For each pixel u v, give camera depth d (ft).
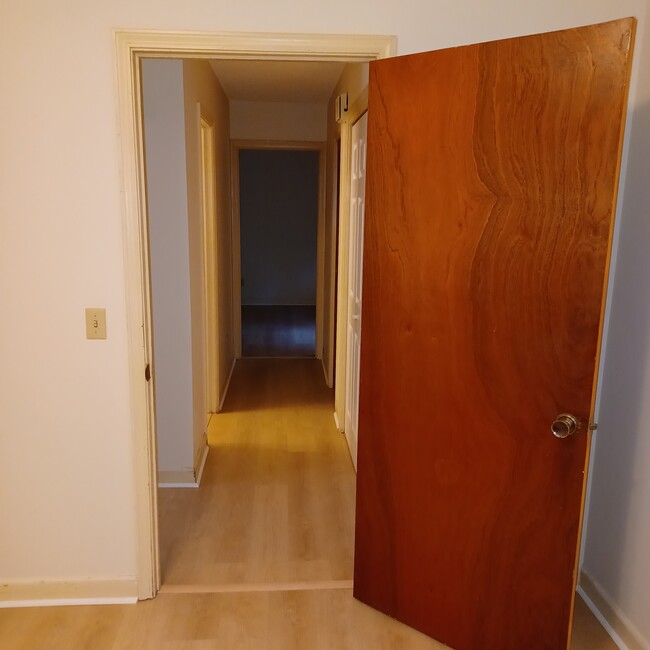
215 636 6.65
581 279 5.21
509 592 6.12
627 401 6.63
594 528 7.35
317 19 6.16
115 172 6.26
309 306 28.81
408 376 6.34
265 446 11.95
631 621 6.48
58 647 6.45
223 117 15.25
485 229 5.59
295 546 8.48
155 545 7.23
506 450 5.86
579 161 5.04
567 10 6.28
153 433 7.02
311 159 28.04
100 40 6.02
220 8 6.07
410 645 6.61
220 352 14.34
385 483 6.75
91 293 6.51
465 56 5.42
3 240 6.36
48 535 7.07
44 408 6.75
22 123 6.13
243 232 28.53
